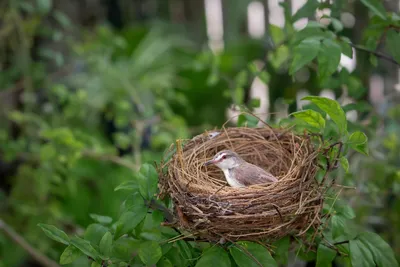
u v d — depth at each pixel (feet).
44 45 5.05
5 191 4.81
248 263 2.69
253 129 3.25
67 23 4.20
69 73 5.11
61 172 4.47
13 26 4.40
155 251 2.69
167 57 5.32
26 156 4.28
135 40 5.65
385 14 3.01
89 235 2.82
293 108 3.81
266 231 2.75
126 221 2.73
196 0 6.70
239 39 5.95
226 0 6.18
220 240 2.76
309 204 2.81
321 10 3.21
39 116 4.64
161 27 6.17
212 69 4.05
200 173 3.14
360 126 3.33
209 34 6.45
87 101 4.54
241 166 3.18
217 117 5.44
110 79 4.57
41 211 4.34
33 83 4.54
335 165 2.81
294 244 3.10
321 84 3.09
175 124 4.24
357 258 2.75
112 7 6.13
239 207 2.76
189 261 2.83
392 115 3.88
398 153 3.84
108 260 2.71
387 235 3.90
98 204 4.79
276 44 3.48
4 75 4.38
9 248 4.44
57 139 3.76
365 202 3.69
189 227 2.78
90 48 4.52
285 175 2.95
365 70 4.14
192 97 5.42
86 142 4.53
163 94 4.73
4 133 4.17
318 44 2.84
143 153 4.39
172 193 2.81
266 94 4.90
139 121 4.28
